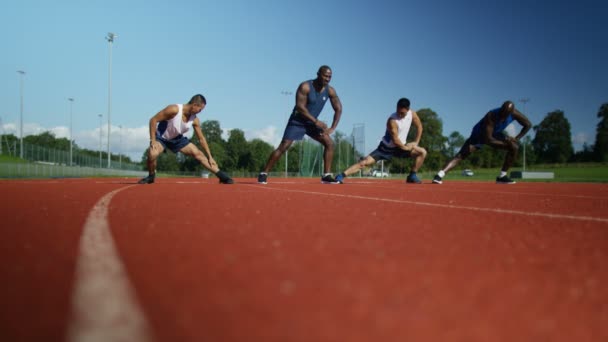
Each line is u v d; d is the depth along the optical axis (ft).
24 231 5.98
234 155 299.58
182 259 4.29
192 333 2.36
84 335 2.25
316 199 13.48
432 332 2.51
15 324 2.43
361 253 4.79
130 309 2.72
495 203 13.04
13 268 3.79
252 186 24.61
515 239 6.02
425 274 3.89
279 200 12.69
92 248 4.75
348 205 11.26
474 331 2.55
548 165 252.01
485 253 4.95
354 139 107.45
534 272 4.07
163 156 300.61
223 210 9.32
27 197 13.00
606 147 237.04
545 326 2.67
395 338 2.39
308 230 6.48
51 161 134.00
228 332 2.39
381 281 3.61
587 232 6.83
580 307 3.06
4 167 84.79
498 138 35.45
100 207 9.68
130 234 5.83
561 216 9.25
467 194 18.16
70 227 6.43
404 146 33.24
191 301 2.94
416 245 5.37
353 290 3.32
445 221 7.99
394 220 8.00
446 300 3.14
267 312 2.76
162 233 5.96
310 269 3.98
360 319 2.69
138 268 3.87
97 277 3.50
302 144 118.73
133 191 16.96
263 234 6.00
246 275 3.70
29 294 3.01
